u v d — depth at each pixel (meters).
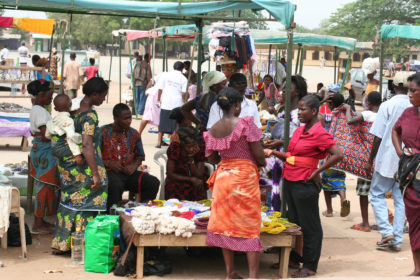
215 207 4.95
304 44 15.63
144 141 13.69
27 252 5.96
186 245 5.24
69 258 5.80
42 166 6.52
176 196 6.51
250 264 4.87
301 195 5.36
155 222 5.18
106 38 86.38
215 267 5.70
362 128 7.34
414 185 5.05
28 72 12.50
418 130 5.11
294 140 5.46
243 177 4.84
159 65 50.47
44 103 6.71
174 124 12.56
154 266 5.38
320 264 5.93
